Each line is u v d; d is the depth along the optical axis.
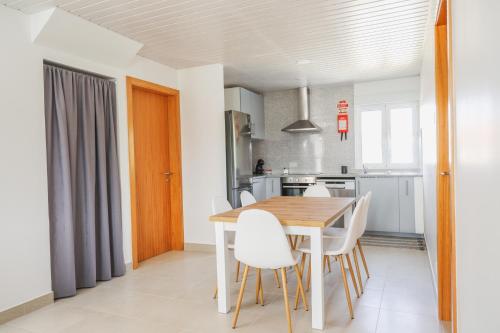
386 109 5.84
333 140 6.27
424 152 4.46
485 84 0.91
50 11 2.78
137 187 4.24
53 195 3.05
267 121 6.73
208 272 3.77
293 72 5.15
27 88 2.83
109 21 3.12
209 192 4.66
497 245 0.81
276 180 5.97
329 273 3.60
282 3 2.83
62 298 3.08
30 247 2.81
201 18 3.10
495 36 0.80
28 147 2.82
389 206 5.25
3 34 2.68
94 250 3.36
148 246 4.39
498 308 0.80
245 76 5.35
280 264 2.35
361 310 2.70
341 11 3.00
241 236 2.40
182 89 4.77
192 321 2.59
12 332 2.47
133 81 3.99
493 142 0.84
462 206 1.31
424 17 3.14
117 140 3.77
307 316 2.62
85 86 3.37
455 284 1.65
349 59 4.49
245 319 2.60
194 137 4.72
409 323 2.47
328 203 3.40
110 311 2.80
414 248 4.58
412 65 4.86
